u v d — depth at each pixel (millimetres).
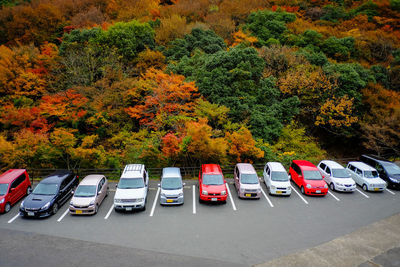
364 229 11719
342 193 15883
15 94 22188
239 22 37219
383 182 16062
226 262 9133
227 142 18031
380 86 25734
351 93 24531
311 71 25516
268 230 11391
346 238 10938
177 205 13750
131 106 22016
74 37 27422
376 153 26344
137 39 27891
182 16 36562
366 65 30781
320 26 39000
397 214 13273
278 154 20281
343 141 27688
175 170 15102
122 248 9867
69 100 20031
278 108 22250
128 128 21281
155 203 13945
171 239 10531
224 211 13148
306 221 12312
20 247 9797
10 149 16547
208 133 17016
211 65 22969
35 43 31500
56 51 27172
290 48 29328
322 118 24328
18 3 38156
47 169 17688
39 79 22844
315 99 25188
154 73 22531
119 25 28203
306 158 20938
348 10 45031
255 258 9398
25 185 14531
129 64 26000
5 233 10773
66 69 24578
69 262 8969
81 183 13375
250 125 20078
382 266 9227
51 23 32750
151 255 9445
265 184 16797
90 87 21422
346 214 13141
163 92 19688
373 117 24438
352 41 32938
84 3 38750
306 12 43312
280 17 36031
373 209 13781
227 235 10906
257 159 19641
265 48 26609
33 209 11852
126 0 39500
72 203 12297
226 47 30391
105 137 21234
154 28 32250
